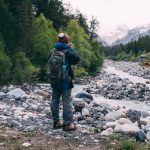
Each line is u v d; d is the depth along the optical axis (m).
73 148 8.66
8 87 24.81
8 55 38.94
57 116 10.57
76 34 66.44
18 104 15.49
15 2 44.41
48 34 49.12
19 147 8.26
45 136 9.62
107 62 169.12
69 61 10.20
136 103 27.97
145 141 10.02
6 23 41.88
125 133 10.33
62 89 10.23
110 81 48.12
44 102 17.12
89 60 68.56
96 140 9.52
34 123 11.30
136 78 69.88
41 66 46.22
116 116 13.23
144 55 148.75
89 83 48.69
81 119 13.07
